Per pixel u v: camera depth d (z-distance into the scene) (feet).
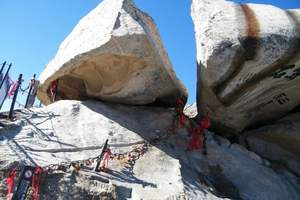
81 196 29.86
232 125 46.52
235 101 43.50
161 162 36.58
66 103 42.52
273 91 43.65
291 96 45.01
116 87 44.14
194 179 36.29
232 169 40.50
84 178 30.91
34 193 28.99
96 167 32.83
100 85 45.27
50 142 35.50
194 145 41.09
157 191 31.86
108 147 36.94
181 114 44.68
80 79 47.44
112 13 43.57
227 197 36.81
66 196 29.68
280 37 39.45
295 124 47.88
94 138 37.70
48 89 47.88
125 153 36.83
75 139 36.88
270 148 47.80
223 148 42.98
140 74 43.11
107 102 45.50
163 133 41.73
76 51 42.80
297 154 48.32
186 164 38.34
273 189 40.06
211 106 45.65
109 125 40.04
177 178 34.32
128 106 45.37
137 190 31.37
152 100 45.52
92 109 42.16
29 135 35.60
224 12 42.09
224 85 41.75
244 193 38.19
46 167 30.99
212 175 38.99
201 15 43.01
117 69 43.27
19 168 30.45
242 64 39.75
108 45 40.45
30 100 45.75
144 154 37.24
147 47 41.45
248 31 39.83
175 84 45.57
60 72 44.01
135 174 34.27
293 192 41.73
